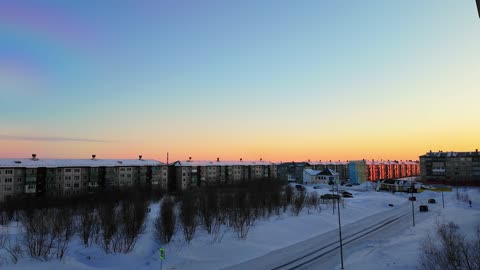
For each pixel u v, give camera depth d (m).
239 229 48.91
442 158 154.50
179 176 124.62
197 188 98.81
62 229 44.66
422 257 34.69
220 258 38.66
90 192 89.06
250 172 151.00
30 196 84.69
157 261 36.62
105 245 39.28
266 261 38.22
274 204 68.25
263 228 51.59
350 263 36.72
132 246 39.78
